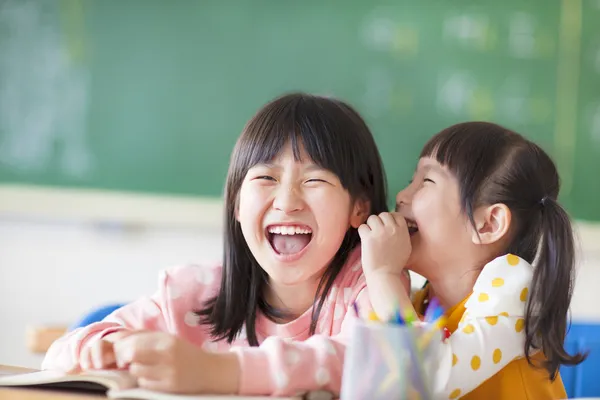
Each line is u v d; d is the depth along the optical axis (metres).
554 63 2.89
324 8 2.95
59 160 3.02
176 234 3.00
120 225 3.00
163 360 0.70
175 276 1.04
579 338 1.33
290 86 2.96
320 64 2.95
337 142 0.94
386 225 0.92
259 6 2.97
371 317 0.85
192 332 1.01
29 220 3.06
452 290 0.99
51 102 3.03
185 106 2.99
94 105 3.03
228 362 0.72
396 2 2.93
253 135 0.96
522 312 0.87
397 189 2.91
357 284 0.96
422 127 2.92
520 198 0.97
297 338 0.97
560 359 0.90
